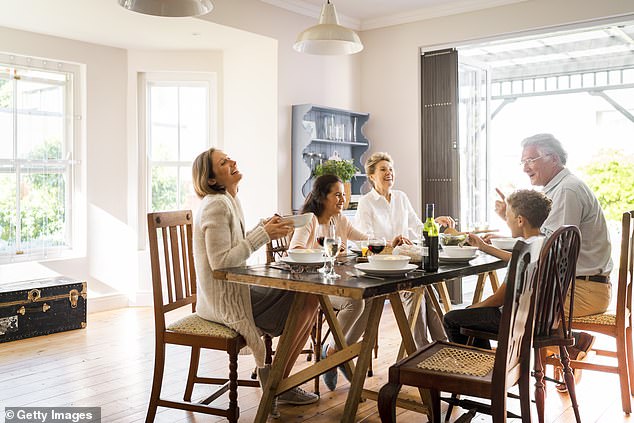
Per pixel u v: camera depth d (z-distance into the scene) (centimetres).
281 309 271
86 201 510
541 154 332
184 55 543
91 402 289
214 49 541
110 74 525
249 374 334
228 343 244
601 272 296
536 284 200
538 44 659
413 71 558
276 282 218
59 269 493
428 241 236
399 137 570
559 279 228
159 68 540
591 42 657
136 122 537
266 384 248
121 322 470
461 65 565
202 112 559
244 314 252
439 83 545
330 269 238
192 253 286
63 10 419
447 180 542
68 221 507
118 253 532
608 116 930
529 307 201
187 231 285
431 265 236
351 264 261
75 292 442
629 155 920
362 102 595
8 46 459
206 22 448
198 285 262
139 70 538
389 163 401
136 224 539
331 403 291
